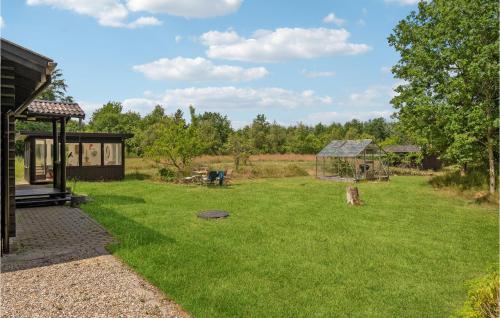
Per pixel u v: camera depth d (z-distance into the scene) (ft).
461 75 62.34
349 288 21.48
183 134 86.63
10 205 25.20
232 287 20.75
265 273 23.18
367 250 28.84
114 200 49.73
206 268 23.43
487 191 60.90
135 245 27.14
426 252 28.78
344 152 96.53
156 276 21.30
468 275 24.03
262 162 147.64
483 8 58.23
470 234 35.01
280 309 18.43
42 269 21.59
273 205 49.49
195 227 34.88
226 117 217.56
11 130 25.57
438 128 66.33
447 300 20.31
